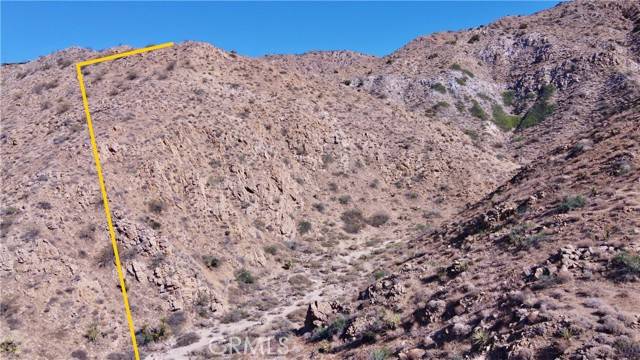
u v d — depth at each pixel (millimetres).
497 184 59219
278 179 47938
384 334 19391
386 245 44656
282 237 43625
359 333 20516
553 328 13016
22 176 35906
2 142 47531
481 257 22781
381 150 62688
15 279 26344
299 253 42719
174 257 32031
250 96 59219
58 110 52062
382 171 59719
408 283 23516
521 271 18516
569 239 19578
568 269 16828
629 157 25188
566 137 70438
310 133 57906
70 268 28234
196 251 34938
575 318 13023
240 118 52875
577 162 29547
